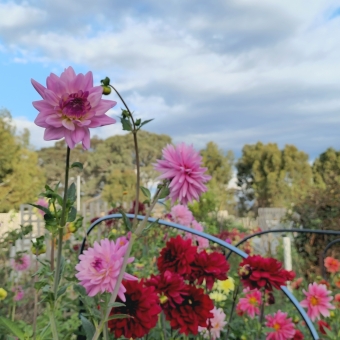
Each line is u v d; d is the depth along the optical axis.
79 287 0.98
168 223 1.78
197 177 1.08
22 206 7.11
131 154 31.92
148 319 1.16
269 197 30.02
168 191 1.05
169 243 1.51
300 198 6.05
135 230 0.97
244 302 2.27
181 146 1.10
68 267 3.40
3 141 19.45
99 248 0.99
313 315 2.22
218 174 33.12
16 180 19.28
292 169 30.42
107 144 32.22
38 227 6.95
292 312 2.95
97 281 0.93
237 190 32.53
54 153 30.16
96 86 0.84
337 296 2.63
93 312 1.05
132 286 1.17
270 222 9.38
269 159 31.27
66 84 0.83
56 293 0.91
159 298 1.30
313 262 5.08
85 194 30.56
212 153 33.88
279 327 2.00
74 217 0.89
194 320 1.29
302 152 31.33
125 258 0.93
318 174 29.80
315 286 2.28
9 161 19.39
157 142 33.00
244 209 31.17
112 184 27.16
